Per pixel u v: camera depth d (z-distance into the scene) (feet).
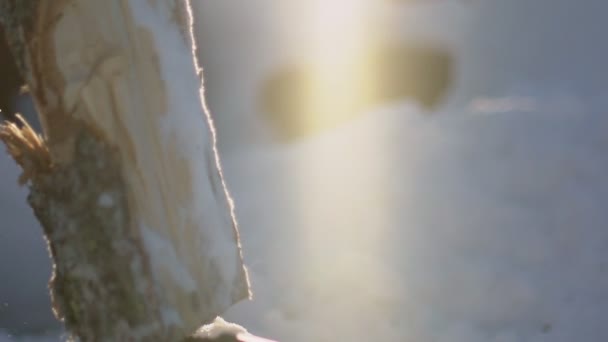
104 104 8.75
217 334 9.23
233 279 9.20
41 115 8.95
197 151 9.02
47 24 8.72
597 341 20.65
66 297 8.99
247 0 48.32
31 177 9.02
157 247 8.84
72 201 8.86
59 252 8.95
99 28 8.72
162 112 8.87
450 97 49.85
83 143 8.82
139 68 8.81
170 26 9.01
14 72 17.57
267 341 9.18
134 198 8.80
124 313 8.80
